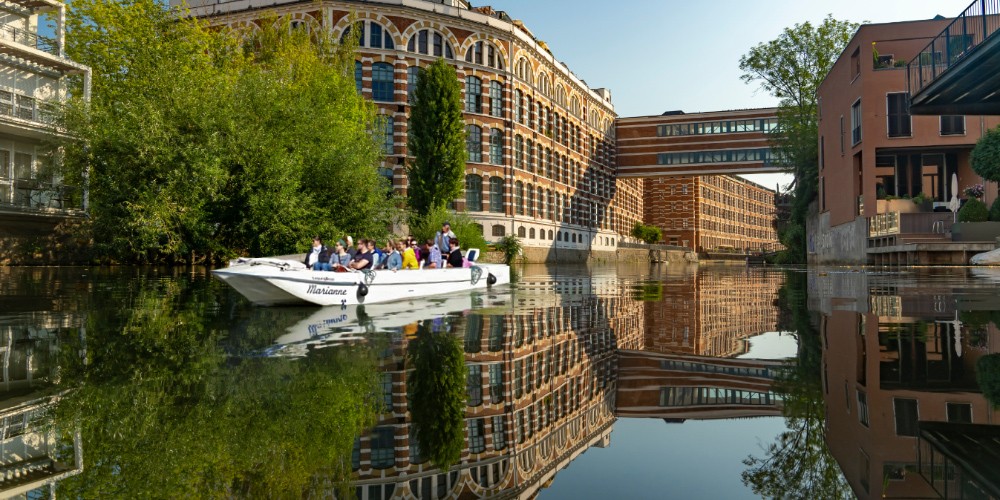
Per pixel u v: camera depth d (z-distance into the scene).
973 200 24.23
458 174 37.00
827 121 35.97
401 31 42.22
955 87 16.45
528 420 3.26
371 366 4.67
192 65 28.09
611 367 4.73
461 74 44.66
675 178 89.38
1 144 26.44
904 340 5.46
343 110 26.48
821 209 38.12
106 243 20.98
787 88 43.59
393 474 2.38
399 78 42.00
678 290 14.41
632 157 68.88
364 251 12.50
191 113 20.28
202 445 2.71
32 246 26.33
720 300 11.16
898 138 27.61
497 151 46.94
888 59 28.55
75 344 5.86
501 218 46.34
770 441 2.77
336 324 7.53
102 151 20.61
